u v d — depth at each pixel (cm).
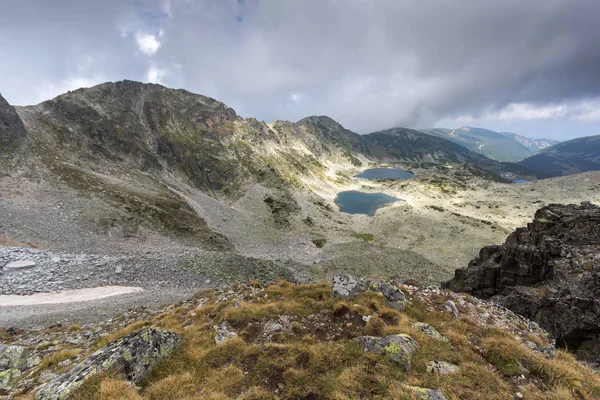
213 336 1463
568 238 3647
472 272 4334
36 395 1005
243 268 5178
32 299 3303
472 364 1134
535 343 1565
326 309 1650
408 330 1328
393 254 8119
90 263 4384
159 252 5978
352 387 980
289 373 1086
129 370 1103
